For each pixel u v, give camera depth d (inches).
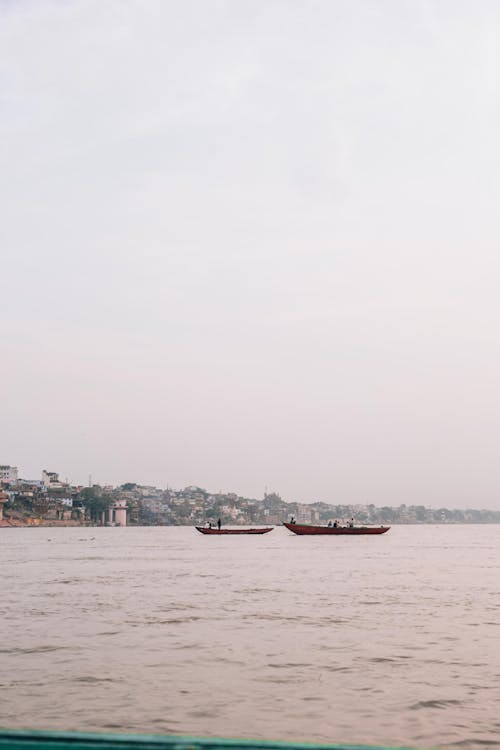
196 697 794.2
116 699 781.9
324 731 669.9
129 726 680.4
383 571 3056.1
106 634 1251.8
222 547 6181.1
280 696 800.3
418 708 748.0
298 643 1154.0
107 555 4714.6
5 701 769.6
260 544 6958.7
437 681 876.0
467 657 1031.6
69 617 1491.1
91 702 767.7
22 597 1930.4
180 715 721.6
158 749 271.9
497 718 712.4
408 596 1952.5
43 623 1395.2
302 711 737.0
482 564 3599.9
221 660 1008.2
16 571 3105.3
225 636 1227.9
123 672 925.2
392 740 642.2
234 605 1722.4
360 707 754.2
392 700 783.1
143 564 3641.7
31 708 741.9
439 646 1123.3
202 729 674.8
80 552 5226.4
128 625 1365.7
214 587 2260.1
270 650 1088.8
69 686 843.4
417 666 967.6
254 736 651.5
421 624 1375.5
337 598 1893.5
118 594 2017.7
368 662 996.6
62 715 716.0
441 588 2215.8
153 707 749.3
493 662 995.3
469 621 1417.3
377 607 1675.7
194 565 3535.9
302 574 2876.5
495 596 1941.4
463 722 697.6
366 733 664.4
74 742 273.1
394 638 1203.9
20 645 1131.9
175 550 5536.4
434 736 652.7
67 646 1124.5
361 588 2213.3
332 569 3198.8
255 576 2760.8
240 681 874.8
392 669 949.2
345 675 913.5
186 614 1540.4
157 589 2185.0
